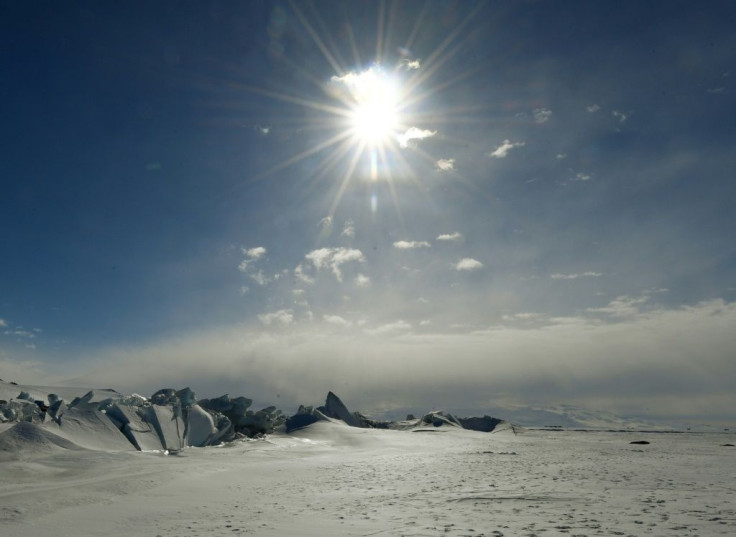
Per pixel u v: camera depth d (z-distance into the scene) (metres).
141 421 52.19
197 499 22.48
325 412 104.00
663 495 21.16
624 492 22.25
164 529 15.77
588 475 30.42
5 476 28.41
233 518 17.66
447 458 44.66
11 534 15.10
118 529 15.92
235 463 38.16
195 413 58.78
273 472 33.25
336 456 46.66
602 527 14.29
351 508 19.42
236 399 74.62
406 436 73.00
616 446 66.00
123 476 29.17
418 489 24.92
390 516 17.36
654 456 47.78
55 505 19.94
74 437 44.47
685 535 12.95
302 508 19.72
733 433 142.50
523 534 13.63
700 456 47.72
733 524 14.39
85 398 56.19
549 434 117.94
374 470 34.91
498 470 34.38
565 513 17.02
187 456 42.44
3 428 43.38
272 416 80.25
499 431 113.62
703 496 20.73
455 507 19.05
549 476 30.05
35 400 62.03
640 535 13.05
